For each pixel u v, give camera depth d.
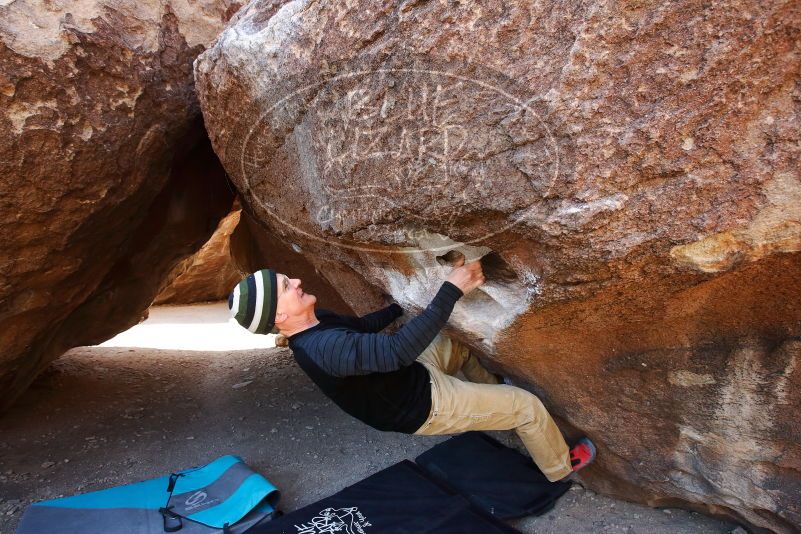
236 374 4.19
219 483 2.38
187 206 3.18
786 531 1.67
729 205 1.09
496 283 1.62
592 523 2.07
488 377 2.31
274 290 1.67
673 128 1.05
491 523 2.00
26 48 1.87
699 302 1.41
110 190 2.27
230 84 1.77
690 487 1.86
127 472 2.68
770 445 1.57
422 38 1.20
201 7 2.51
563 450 2.02
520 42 1.12
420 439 2.87
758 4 0.94
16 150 1.93
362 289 2.36
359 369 1.55
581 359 1.75
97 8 2.08
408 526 2.00
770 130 1.02
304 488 2.49
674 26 1.00
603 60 1.05
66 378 3.91
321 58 1.39
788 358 1.43
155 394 3.75
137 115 2.23
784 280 1.26
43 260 2.30
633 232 1.16
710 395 1.62
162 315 8.36
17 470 2.66
